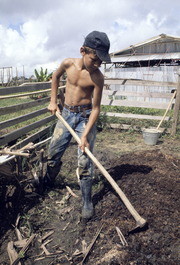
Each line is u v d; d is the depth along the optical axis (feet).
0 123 14.10
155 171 12.68
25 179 11.78
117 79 24.36
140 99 52.95
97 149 18.21
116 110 32.60
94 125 10.21
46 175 12.00
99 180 12.86
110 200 10.93
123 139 21.22
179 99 21.45
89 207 10.11
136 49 61.93
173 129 22.00
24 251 8.76
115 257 8.16
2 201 10.66
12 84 70.28
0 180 11.24
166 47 57.82
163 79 52.49
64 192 12.21
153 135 19.26
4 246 9.05
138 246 8.42
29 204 11.05
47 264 8.42
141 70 55.83
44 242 9.29
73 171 14.38
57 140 10.88
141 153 15.55
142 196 10.68
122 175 12.65
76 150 17.54
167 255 8.09
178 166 13.56
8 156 10.34
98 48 8.34
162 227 8.98
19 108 15.89
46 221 10.27
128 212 9.85
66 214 10.65
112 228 9.41
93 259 8.45
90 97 10.33
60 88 20.59
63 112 10.81
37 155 15.26
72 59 10.16
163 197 10.44
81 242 9.20
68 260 8.52
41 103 18.83
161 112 32.86
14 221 10.14
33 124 17.89
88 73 9.47
